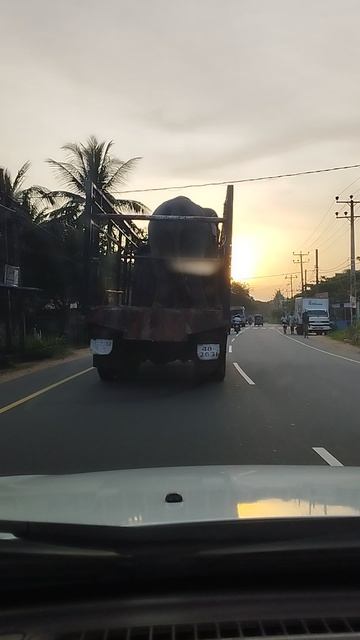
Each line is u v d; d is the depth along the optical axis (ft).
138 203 117.91
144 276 51.24
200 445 27.86
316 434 30.68
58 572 9.47
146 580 9.51
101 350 47.29
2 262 86.02
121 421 33.76
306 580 9.77
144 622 8.90
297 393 45.52
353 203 170.40
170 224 48.62
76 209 119.24
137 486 13.25
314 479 13.92
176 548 9.55
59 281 119.65
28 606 9.32
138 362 51.42
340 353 93.35
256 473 14.87
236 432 30.94
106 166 122.42
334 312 243.60
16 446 27.58
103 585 9.55
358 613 9.07
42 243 115.24
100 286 50.83
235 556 9.52
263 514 10.25
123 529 9.59
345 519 9.86
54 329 125.59
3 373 63.77
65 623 8.90
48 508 11.21
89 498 12.07
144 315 45.96
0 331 94.38
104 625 8.85
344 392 46.34
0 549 9.57
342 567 9.73
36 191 119.24
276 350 99.09
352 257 168.45
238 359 78.84
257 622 8.90
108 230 50.72
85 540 9.70
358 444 28.48
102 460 24.93
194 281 49.21
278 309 516.32
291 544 9.69
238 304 430.20
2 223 86.22
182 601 9.29
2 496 12.35
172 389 47.11
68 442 28.40
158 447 27.37
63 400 41.55
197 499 11.69
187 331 45.68
